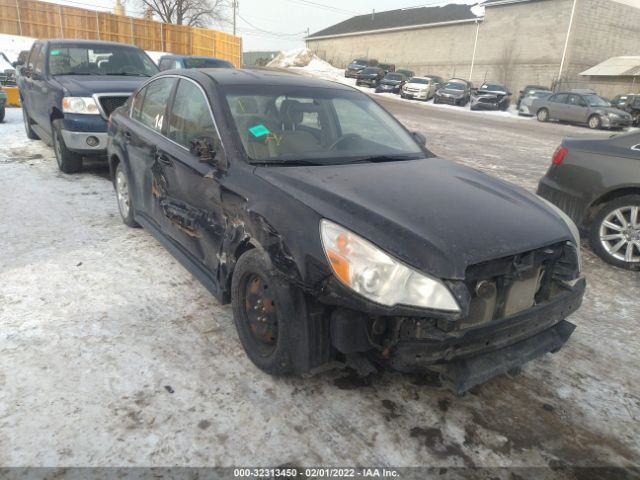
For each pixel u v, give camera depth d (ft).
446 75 147.13
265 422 8.12
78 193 20.07
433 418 8.46
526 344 8.57
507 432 8.27
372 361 8.23
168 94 13.38
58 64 24.94
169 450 7.47
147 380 8.97
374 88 122.83
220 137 10.36
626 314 12.67
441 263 7.27
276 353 8.55
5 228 15.90
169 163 12.05
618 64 109.81
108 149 16.66
